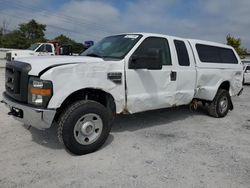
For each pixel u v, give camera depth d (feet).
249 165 13.32
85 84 13.32
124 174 11.79
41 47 57.16
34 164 12.33
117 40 17.20
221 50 23.52
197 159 13.71
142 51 16.19
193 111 25.02
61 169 11.98
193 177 11.80
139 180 11.34
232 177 11.98
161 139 16.52
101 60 14.26
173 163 13.10
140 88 15.97
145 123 19.93
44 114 12.20
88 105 13.39
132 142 15.70
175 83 18.17
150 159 13.46
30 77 12.59
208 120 22.11
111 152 14.11
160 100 17.21
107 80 14.21
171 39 18.37
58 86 12.43
